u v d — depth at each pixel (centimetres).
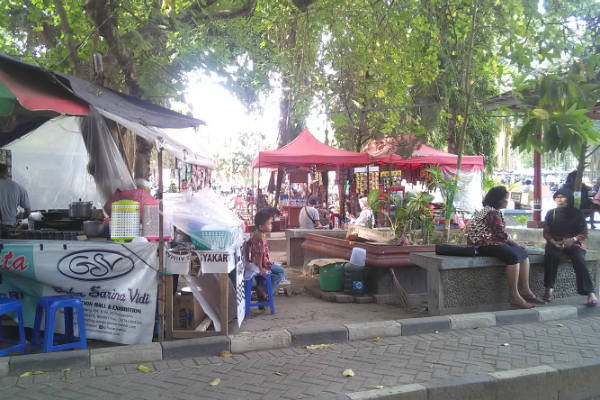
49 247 502
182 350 482
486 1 820
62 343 495
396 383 412
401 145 1089
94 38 696
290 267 1023
